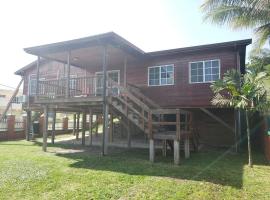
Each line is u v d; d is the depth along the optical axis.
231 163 8.32
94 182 5.86
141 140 14.82
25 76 19.39
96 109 13.30
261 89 7.67
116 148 11.61
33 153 10.11
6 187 5.47
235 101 8.12
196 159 8.93
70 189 5.38
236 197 5.00
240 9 10.52
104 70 9.86
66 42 10.12
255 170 7.30
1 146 12.61
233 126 13.36
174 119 12.98
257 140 13.15
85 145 12.82
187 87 12.68
